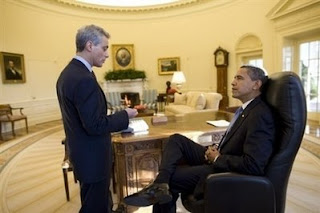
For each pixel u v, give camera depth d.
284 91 1.43
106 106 1.55
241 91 1.68
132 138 2.10
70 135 1.49
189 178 1.73
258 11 7.02
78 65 1.46
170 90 8.49
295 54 6.36
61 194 2.81
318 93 5.92
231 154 1.67
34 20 7.27
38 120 7.48
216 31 8.48
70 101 1.41
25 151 4.61
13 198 2.73
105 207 1.62
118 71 9.28
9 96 6.46
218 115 3.09
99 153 1.51
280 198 1.47
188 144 1.97
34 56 7.31
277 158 1.44
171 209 1.77
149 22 9.52
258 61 7.62
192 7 8.88
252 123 1.51
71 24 8.50
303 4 5.27
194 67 9.18
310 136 4.65
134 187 2.28
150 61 9.69
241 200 1.44
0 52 6.14
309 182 2.80
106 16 9.22
